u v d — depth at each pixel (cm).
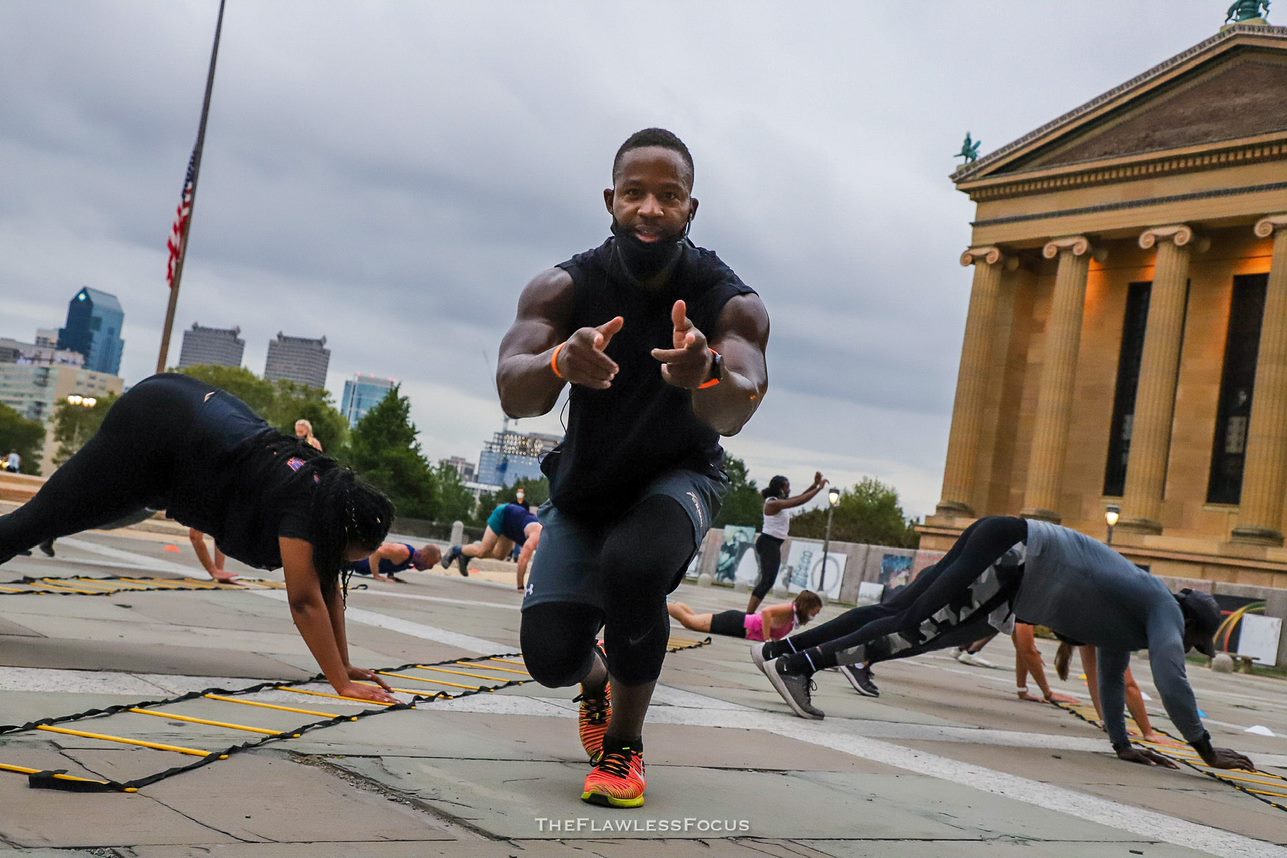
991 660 1564
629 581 296
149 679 445
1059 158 4603
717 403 263
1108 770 568
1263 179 4022
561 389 268
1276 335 3947
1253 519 3916
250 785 288
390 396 8169
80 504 478
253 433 463
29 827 229
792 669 614
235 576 1027
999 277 4734
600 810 309
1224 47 4178
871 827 335
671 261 304
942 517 4616
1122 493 4566
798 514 9512
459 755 363
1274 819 472
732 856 278
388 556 1405
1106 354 4684
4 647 474
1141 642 626
